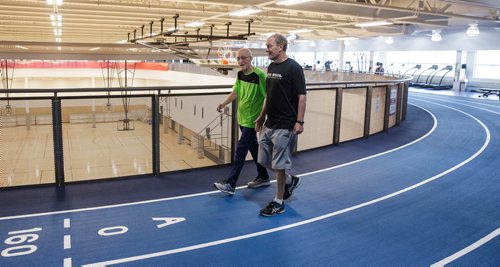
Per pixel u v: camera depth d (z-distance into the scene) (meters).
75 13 10.58
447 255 3.99
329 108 8.41
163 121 8.21
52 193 5.38
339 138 8.85
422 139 9.81
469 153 8.39
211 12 10.84
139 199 5.25
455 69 26.95
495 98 21.95
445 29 24.25
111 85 27.53
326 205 5.24
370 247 4.11
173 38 19.09
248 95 5.17
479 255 4.01
